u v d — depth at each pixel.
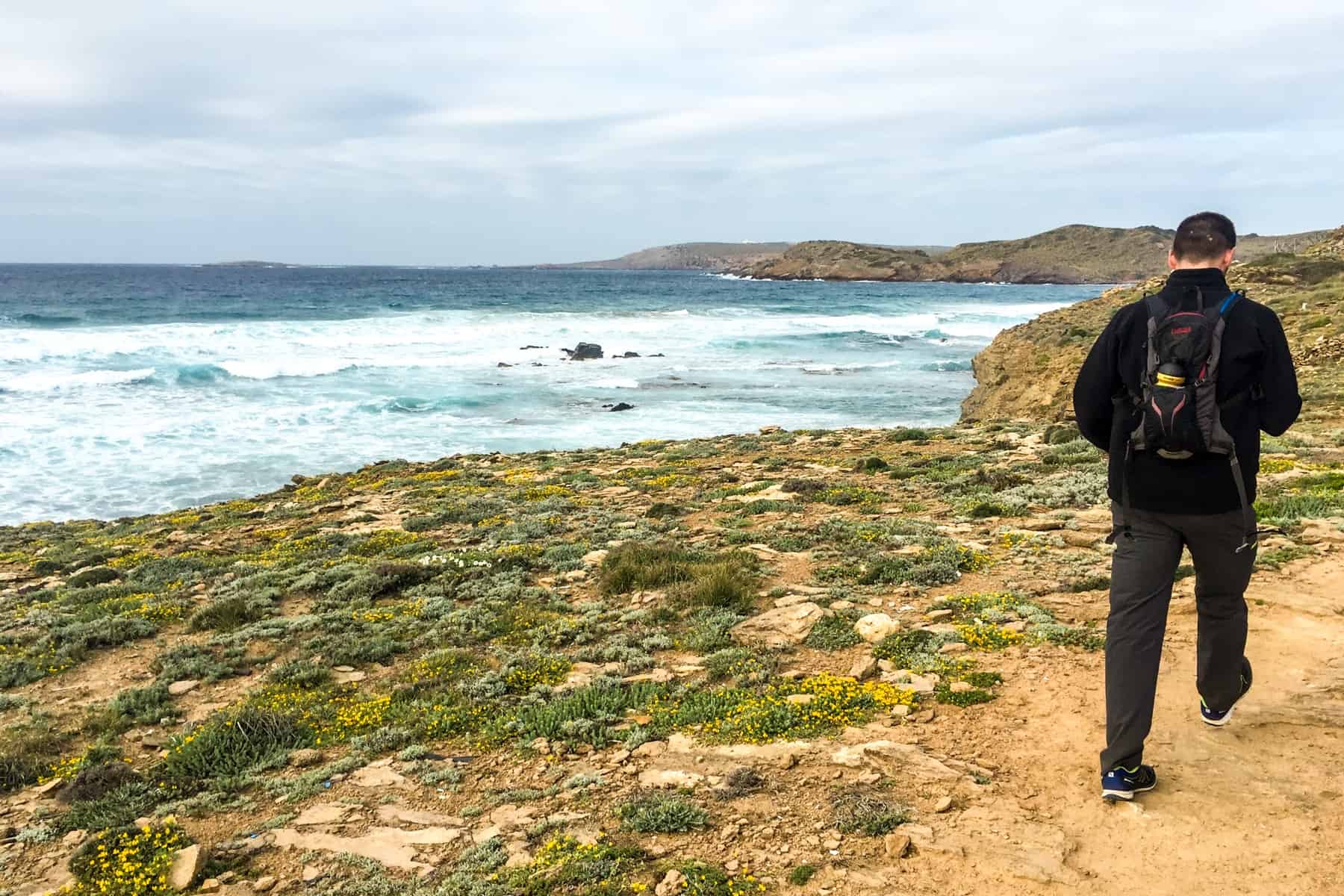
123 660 8.14
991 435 18.34
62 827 5.01
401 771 5.32
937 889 3.32
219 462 24.02
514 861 4.05
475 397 34.75
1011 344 30.80
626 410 33.00
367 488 17.95
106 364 39.03
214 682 7.34
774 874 3.59
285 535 13.73
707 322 72.94
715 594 7.88
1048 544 8.59
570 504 14.05
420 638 7.80
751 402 35.03
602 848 3.97
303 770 5.53
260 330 53.88
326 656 7.63
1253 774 3.78
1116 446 3.40
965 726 4.74
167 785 5.39
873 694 5.32
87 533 16.06
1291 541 7.06
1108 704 3.62
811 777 4.39
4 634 8.79
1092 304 38.16
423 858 4.25
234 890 4.12
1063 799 3.81
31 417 28.28
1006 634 6.05
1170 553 3.42
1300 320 25.20
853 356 52.03
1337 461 11.47
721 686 6.00
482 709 6.11
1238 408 3.14
